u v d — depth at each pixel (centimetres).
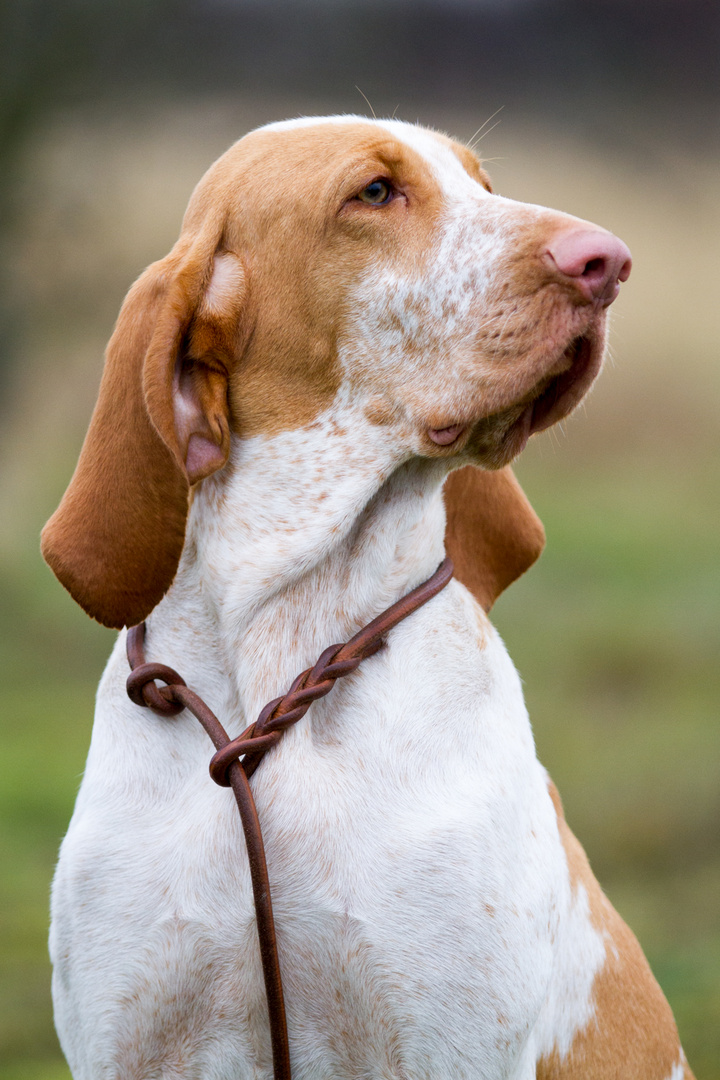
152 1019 387
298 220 413
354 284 413
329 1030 386
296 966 383
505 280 407
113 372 404
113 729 408
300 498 414
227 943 379
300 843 381
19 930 768
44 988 705
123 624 399
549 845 412
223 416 412
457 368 410
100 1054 391
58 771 1003
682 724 1052
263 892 371
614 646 1252
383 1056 384
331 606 417
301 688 398
